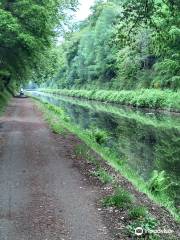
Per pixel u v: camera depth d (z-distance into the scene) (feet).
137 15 43.52
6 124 84.69
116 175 41.63
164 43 47.21
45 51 119.14
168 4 41.98
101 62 292.20
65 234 24.64
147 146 78.59
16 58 114.83
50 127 80.23
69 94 358.43
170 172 56.13
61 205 30.22
